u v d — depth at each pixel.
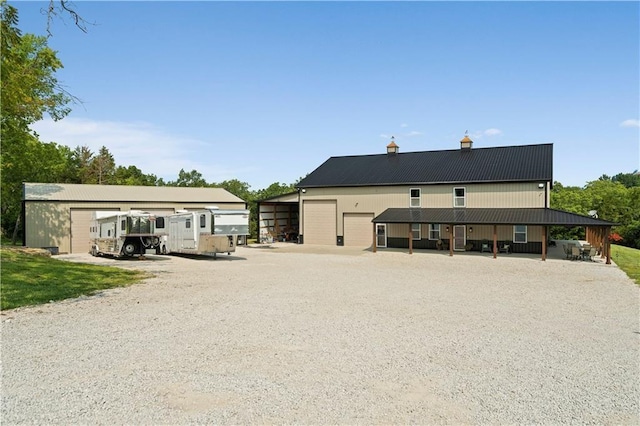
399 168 30.02
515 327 8.11
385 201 28.44
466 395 4.99
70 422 4.19
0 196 27.89
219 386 5.14
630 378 5.56
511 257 22.39
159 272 15.75
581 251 21.25
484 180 24.98
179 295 11.02
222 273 15.72
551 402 4.82
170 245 23.38
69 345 6.65
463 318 8.81
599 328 8.09
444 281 14.11
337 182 30.48
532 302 10.62
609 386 5.30
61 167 36.72
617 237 34.47
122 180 58.88
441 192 26.53
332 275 15.40
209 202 30.89
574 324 8.39
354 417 4.40
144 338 7.07
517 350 6.68
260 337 7.24
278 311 9.25
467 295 11.52
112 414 4.38
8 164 25.53
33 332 7.35
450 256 22.88
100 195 27.36
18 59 14.66
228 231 20.97
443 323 8.37
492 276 15.46
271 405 4.65
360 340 7.13
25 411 4.42
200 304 9.90
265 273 15.82
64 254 24.56
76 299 10.24
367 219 29.20
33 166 31.41
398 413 4.51
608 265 19.20
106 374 5.47
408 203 27.64
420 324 8.27
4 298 9.75
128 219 20.59
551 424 4.32
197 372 5.58
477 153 29.12
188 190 33.09
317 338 7.21
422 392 5.06
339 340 7.11
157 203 28.47
